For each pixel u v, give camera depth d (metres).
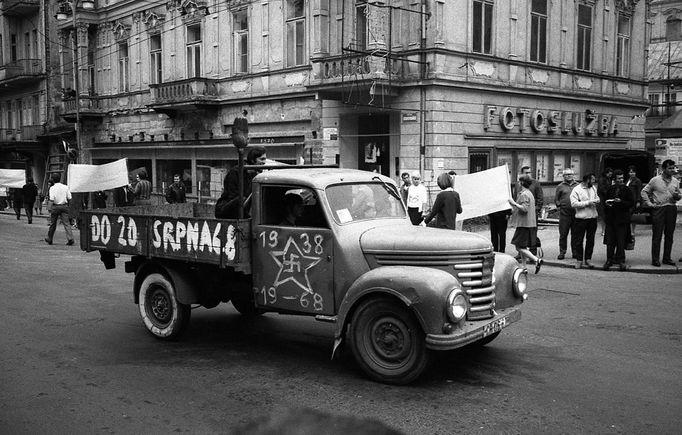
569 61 25.72
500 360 7.21
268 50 25.39
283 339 8.29
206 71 28.44
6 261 15.14
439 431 5.29
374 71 20.23
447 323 6.10
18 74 42.91
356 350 6.59
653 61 41.97
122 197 18.73
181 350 7.80
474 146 21.58
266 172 7.39
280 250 7.18
